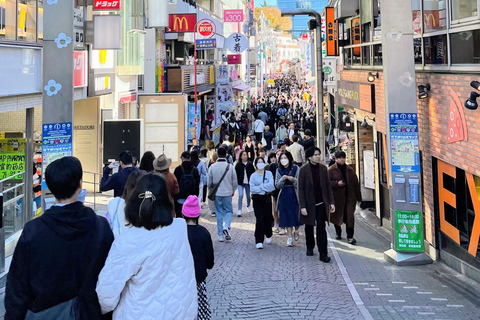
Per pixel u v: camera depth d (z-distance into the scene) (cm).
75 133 1744
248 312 687
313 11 1750
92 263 318
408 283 834
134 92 2127
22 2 1114
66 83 841
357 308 700
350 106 1703
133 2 1803
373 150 1528
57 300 311
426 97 981
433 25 946
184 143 1841
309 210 984
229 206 1198
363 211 1571
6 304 308
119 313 324
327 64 2144
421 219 955
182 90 2597
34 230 312
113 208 420
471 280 809
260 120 3438
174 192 901
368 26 1461
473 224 814
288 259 1012
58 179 317
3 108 1039
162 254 327
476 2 768
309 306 709
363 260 1003
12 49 1073
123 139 1666
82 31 1206
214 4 4109
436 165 972
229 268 939
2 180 1060
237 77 4878
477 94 737
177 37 2608
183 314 330
